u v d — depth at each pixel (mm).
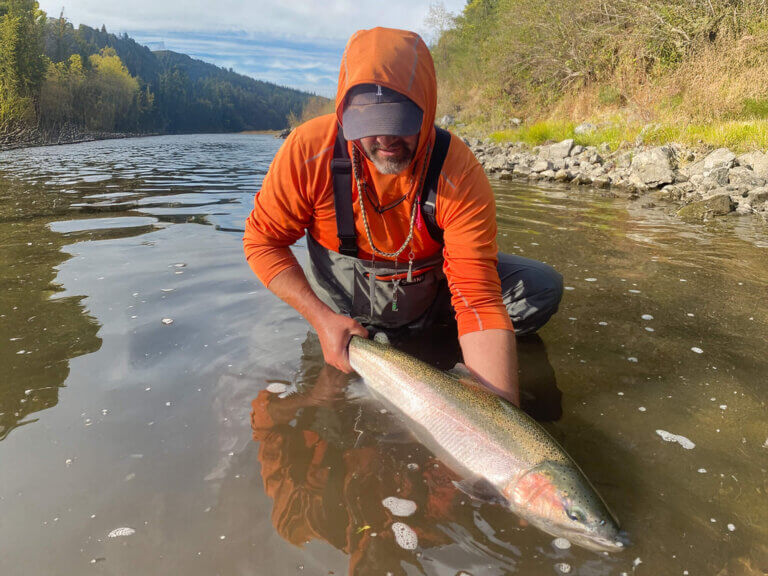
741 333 3008
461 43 28438
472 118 23516
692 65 12570
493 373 2178
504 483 1798
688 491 1795
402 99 1974
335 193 2377
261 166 13398
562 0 18344
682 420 2201
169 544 1495
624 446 2031
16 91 36219
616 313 3281
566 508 1649
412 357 2318
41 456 1835
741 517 1680
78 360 2496
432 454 1955
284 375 2465
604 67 17078
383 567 1450
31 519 1567
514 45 20391
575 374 2566
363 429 2088
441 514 1669
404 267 2689
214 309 3135
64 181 9352
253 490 1725
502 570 1463
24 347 2607
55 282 3518
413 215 2387
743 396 2379
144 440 1946
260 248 2602
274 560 1457
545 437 1854
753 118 10367
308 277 3084
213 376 2416
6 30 36062
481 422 1962
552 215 6215
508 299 2906
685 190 7863
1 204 6602
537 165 10719
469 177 2285
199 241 4637
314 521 1607
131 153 19422
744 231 5465
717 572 1477
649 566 1495
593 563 1502
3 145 25922
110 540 1501
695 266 4211
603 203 7160
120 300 3230
